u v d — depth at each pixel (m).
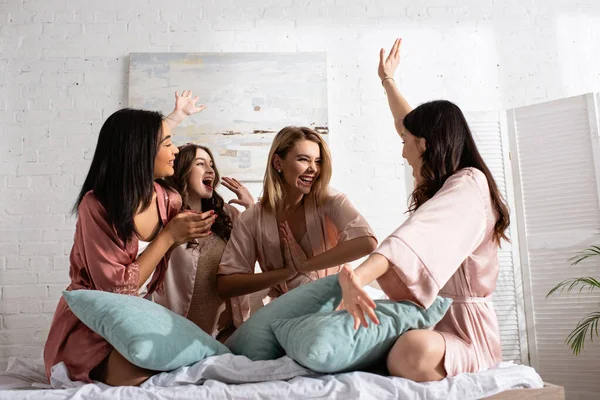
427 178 1.67
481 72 3.52
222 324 2.28
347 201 2.17
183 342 1.48
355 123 3.44
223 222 2.38
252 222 2.20
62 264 3.22
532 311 3.10
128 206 1.67
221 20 3.51
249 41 3.49
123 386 1.37
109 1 3.51
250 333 1.64
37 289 3.17
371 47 3.52
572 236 3.04
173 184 2.29
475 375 1.40
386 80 2.41
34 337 3.12
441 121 1.69
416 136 1.72
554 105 3.18
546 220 3.13
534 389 1.40
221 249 2.29
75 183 3.31
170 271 2.12
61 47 3.45
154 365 1.42
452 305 1.59
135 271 1.66
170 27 3.49
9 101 3.37
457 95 3.49
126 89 3.41
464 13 3.58
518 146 3.25
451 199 1.53
